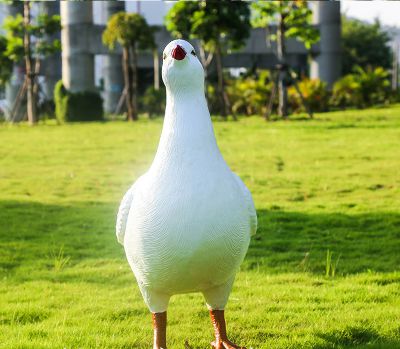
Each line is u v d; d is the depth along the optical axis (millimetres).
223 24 30047
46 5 39938
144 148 19344
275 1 29297
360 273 7125
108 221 10070
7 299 6301
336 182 13008
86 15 39125
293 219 9883
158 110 39125
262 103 34469
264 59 44750
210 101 36281
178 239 3975
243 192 4371
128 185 13484
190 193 3980
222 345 4578
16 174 14820
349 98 37281
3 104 42531
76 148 19578
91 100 34031
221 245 4047
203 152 4086
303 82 35344
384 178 13312
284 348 4812
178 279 4141
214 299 4500
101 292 6578
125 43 33688
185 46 4129
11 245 8484
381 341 4910
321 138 20281
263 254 8008
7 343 4953
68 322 5562
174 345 4977
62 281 7031
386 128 22797
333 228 9289
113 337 5125
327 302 6047
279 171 14555
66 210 10867
